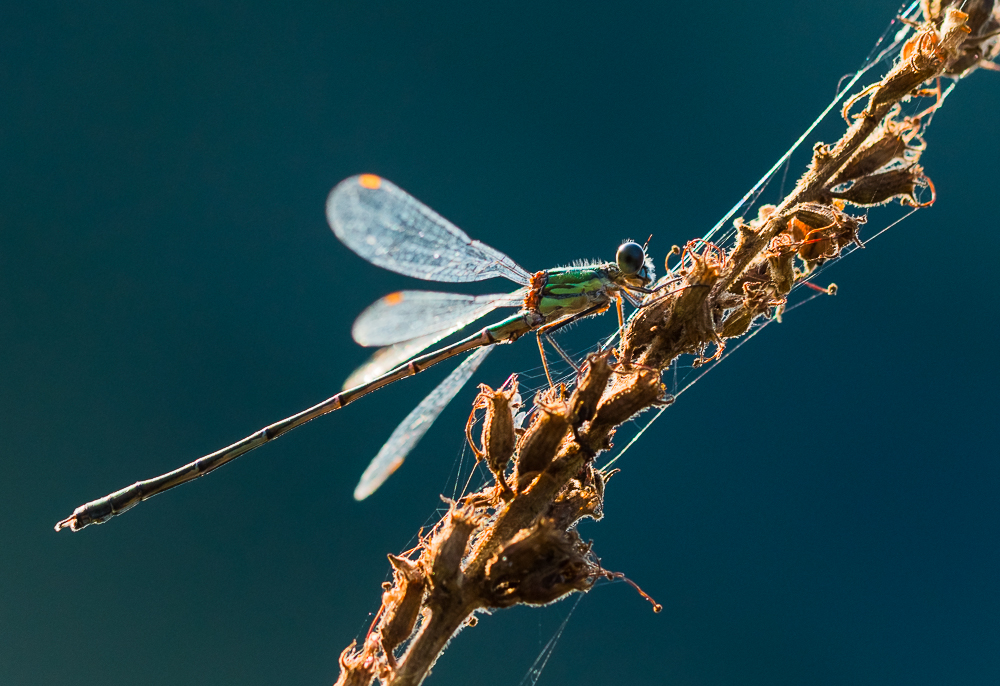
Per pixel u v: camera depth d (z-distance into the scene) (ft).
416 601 0.82
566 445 0.83
